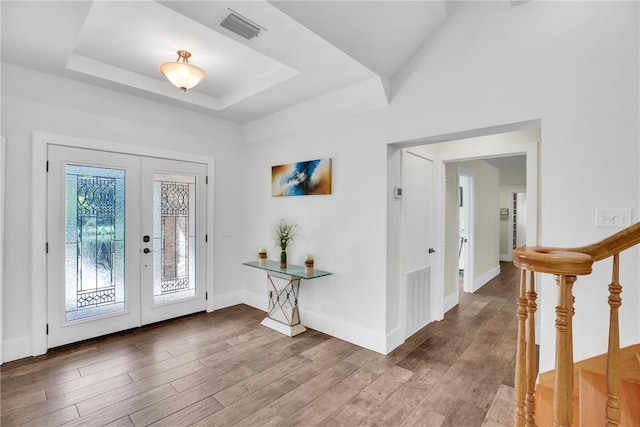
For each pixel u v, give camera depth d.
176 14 2.16
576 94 2.02
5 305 2.67
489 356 2.85
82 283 3.11
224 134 4.21
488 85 2.35
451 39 2.53
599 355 1.82
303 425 1.92
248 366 2.63
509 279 6.18
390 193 2.96
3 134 2.63
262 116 3.94
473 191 5.15
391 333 2.97
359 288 3.09
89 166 3.13
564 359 1.06
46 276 2.88
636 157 1.85
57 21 2.03
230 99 3.54
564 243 2.05
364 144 3.06
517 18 2.24
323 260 3.41
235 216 4.41
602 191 1.94
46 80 2.79
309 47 2.32
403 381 2.41
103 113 3.17
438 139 2.75
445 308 4.14
